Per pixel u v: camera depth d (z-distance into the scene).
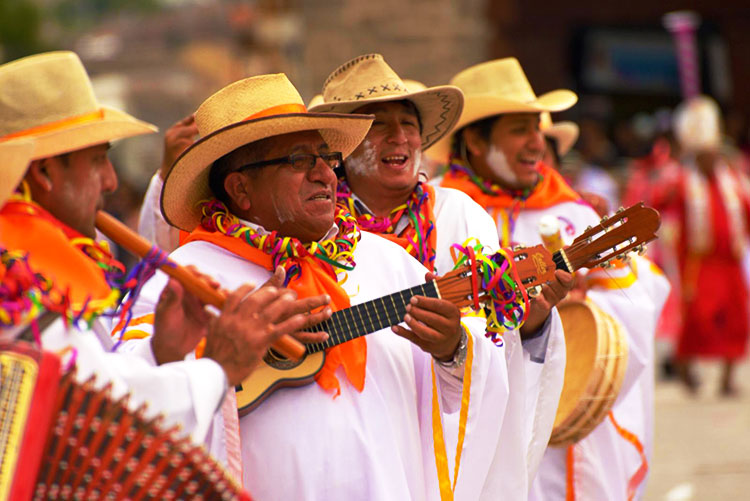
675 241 26.80
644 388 13.36
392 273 9.26
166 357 7.53
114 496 6.41
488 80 12.84
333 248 8.91
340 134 9.19
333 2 34.88
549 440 11.36
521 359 9.84
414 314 8.38
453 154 13.12
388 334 8.98
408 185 10.43
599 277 13.16
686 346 26.30
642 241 8.49
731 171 27.33
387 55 34.94
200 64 57.34
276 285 8.23
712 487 17.44
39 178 7.06
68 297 6.61
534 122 12.81
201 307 7.54
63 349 6.59
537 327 10.19
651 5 41.09
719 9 41.41
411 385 8.98
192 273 7.47
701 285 26.36
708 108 27.58
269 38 54.12
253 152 8.82
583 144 33.31
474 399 9.05
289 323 7.41
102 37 83.69
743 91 41.97
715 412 23.84
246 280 8.79
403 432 8.76
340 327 8.56
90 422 6.33
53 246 6.80
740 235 26.36
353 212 10.43
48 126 7.20
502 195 12.83
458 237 10.52
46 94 7.23
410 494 8.68
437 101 10.78
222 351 7.29
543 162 14.37
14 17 82.81
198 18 83.00
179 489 6.54
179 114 55.12
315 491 8.34
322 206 8.81
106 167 7.43
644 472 13.25
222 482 6.61
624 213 8.50
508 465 9.84
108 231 7.37
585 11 40.38
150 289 9.09
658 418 23.41
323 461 8.37
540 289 8.65
